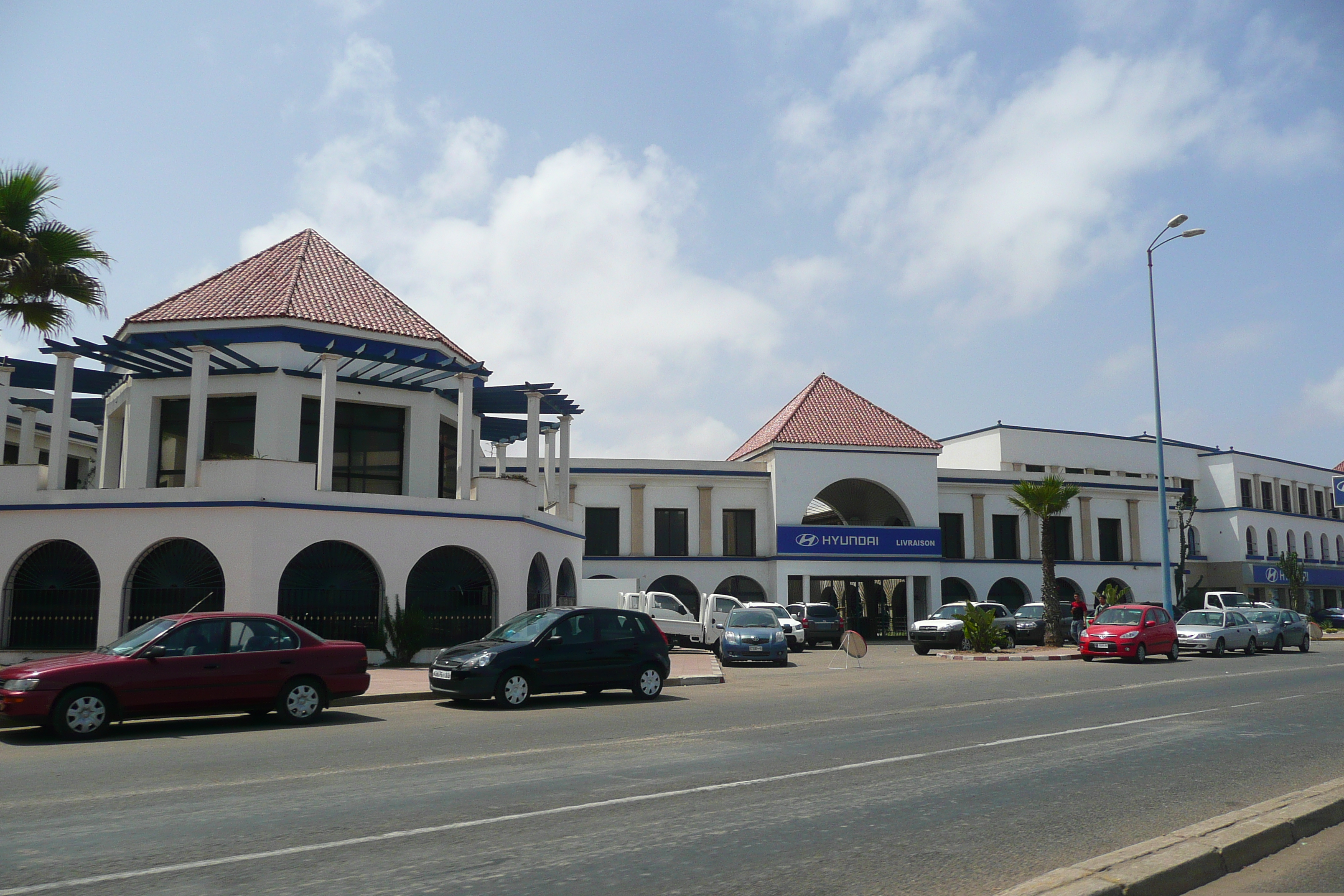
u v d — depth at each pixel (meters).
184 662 12.73
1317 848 6.74
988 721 13.58
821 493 49.56
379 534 22.03
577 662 16.36
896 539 42.78
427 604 22.78
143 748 11.16
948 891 5.66
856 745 11.25
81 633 20.97
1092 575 48.50
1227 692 17.97
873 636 44.97
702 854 6.39
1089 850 6.54
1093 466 54.25
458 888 5.63
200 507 20.67
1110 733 12.27
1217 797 8.27
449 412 27.56
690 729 12.75
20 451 28.44
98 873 5.90
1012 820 7.39
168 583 20.84
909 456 43.91
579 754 10.56
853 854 6.42
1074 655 28.56
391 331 25.23
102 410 28.77
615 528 42.66
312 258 28.19
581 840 6.73
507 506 23.78
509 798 8.13
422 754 10.60
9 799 8.12
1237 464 59.56
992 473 47.59
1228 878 6.04
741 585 43.69
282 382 24.03
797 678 22.56
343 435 25.47
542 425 32.75
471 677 15.42
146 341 21.78
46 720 11.82
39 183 17.09
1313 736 12.00
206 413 24.67
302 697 13.55
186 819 7.34
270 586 20.50
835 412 45.31
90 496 21.06
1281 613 32.72
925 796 8.26
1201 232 31.67
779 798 8.14
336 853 6.38
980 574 46.38
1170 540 52.94
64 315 17.42
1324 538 65.50
